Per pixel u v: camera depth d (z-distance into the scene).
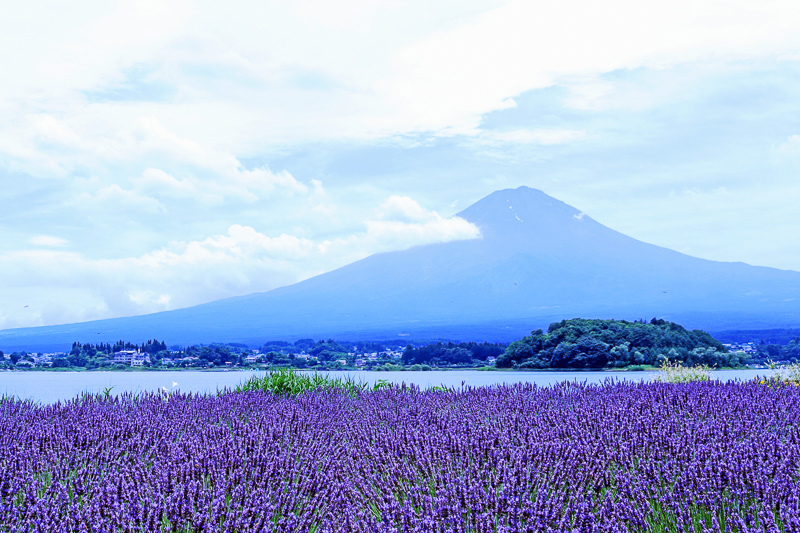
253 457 5.98
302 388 13.27
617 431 6.61
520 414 8.23
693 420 7.50
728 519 4.31
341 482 5.61
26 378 59.16
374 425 8.05
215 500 4.75
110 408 9.95
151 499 4.75
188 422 8.27
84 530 4.36
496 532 4.28
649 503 4.75
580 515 4.43
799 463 5.39
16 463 5.80
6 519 4.53
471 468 5.63
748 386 11.16
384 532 4.28
